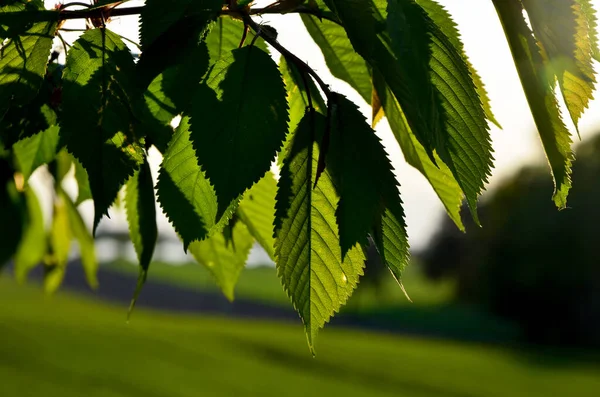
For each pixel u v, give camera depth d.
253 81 0.65
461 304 25.64
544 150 0.66
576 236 18.78
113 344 13.97
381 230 0.66
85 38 0.69
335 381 12.96
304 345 16.39
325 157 0.66
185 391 10.64
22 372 10.45
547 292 20.06
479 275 22.41
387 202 0.66
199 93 0.65
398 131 0.71
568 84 0.65
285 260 0.66
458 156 0.63
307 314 0.66
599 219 18.42
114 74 0.69
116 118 0.69
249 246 0.84
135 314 21.30
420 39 0.63
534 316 21.00
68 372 10.86
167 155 0.68
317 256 0.66
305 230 0.66
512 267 20.52
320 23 0.75
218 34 0.72
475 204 0.63
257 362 14.05
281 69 0.73
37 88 0.70
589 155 18.62
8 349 12.05
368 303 26.52
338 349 16.53
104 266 33.50
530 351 19.44
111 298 25.75
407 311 27.03
